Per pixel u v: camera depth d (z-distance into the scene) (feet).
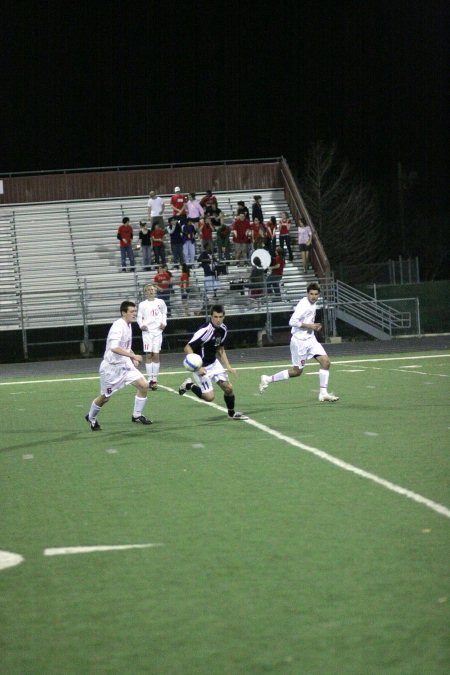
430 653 31.76
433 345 203.10
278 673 30.60
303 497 56.44
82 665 31.91
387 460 67.97
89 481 64.69
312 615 35.78
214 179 276.21
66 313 222.07
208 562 43.37
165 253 253.44
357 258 358.64
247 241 240.32
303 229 241.55
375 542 45.50
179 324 226.58
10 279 243.60
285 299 229.66
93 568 43.16
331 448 74.38
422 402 103.55
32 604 38.42
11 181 268.82
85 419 100.37
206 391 92.79
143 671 31.22
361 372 145.48
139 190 273.75
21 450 80.74
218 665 31.45
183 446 78.84
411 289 293.64
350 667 30.83
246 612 36.40
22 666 32.04
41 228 261.03
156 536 48.52
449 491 56.49
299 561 42.88
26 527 51.67
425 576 39.88
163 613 36.70
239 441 80.23
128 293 229.45
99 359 212.43
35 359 220.02
